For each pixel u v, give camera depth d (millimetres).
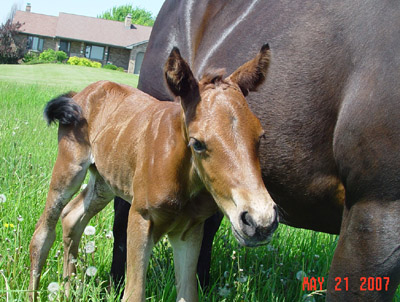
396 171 2457
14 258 3744
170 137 3113
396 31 2566
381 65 2562
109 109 4023
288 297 3693
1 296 3330
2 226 4242
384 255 2488
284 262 4238
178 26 4137
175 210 3100
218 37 3592
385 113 2486
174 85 2770
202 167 2715
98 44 57469
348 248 2613
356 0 2773
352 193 2645
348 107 2652
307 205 3041
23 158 6008
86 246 3725
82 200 4152
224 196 2506
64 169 3947
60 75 35250
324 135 2824
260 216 2324
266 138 3004
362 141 2566
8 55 52594
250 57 3232
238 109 2576
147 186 3182
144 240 3223
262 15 3271
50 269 3979
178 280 3396
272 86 2967
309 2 2986
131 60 57875
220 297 3703
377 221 2512
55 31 57625
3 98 13664
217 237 4672
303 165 2922
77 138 4000
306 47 2891
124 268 3967
